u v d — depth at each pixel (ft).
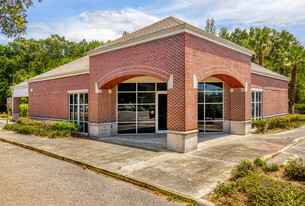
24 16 19.84
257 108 55.93
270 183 15.80
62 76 54.34
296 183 18.11
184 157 27.30
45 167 24.63
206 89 47.78
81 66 53.78
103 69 41.98
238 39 157.48
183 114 29.84
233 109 46.21
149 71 34.19
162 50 32.58
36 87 66.90
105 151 30.91
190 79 30.81
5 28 19.77
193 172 21.48
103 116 43.62
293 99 93.15
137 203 15.71
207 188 17.54
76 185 19.21
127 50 37.65
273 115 64.64
